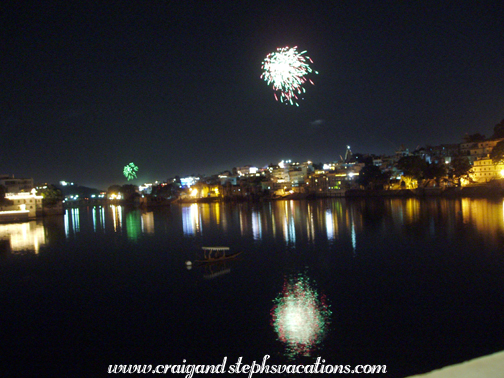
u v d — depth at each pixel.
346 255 40.50
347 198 170.75
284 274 33.81
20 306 28.16
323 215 89.44
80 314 25.91
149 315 25.09
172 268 38.72
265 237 57.84
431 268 33.03
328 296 27.03
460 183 131.62
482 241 43.53
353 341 19.80
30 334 22.83
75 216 137.00
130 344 20.88
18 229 87.06
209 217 105.75
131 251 50.88
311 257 40.47
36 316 25.89
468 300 24.78
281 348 19.53
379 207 102.94
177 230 75.06
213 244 53.47
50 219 120.25
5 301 29.52
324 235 56.09
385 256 38.84
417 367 17.02
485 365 7.98
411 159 145.25
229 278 33.41
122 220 109.62
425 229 55.44
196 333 21.84
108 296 29.73
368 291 27.66
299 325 22.20
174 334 21.86
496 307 23.39
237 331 21.81
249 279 32.72
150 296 29.22
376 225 63.69
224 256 41.78
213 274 35.25
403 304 24.62
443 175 135.12
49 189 144.62
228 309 25.44
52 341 21.70
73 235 72.69
